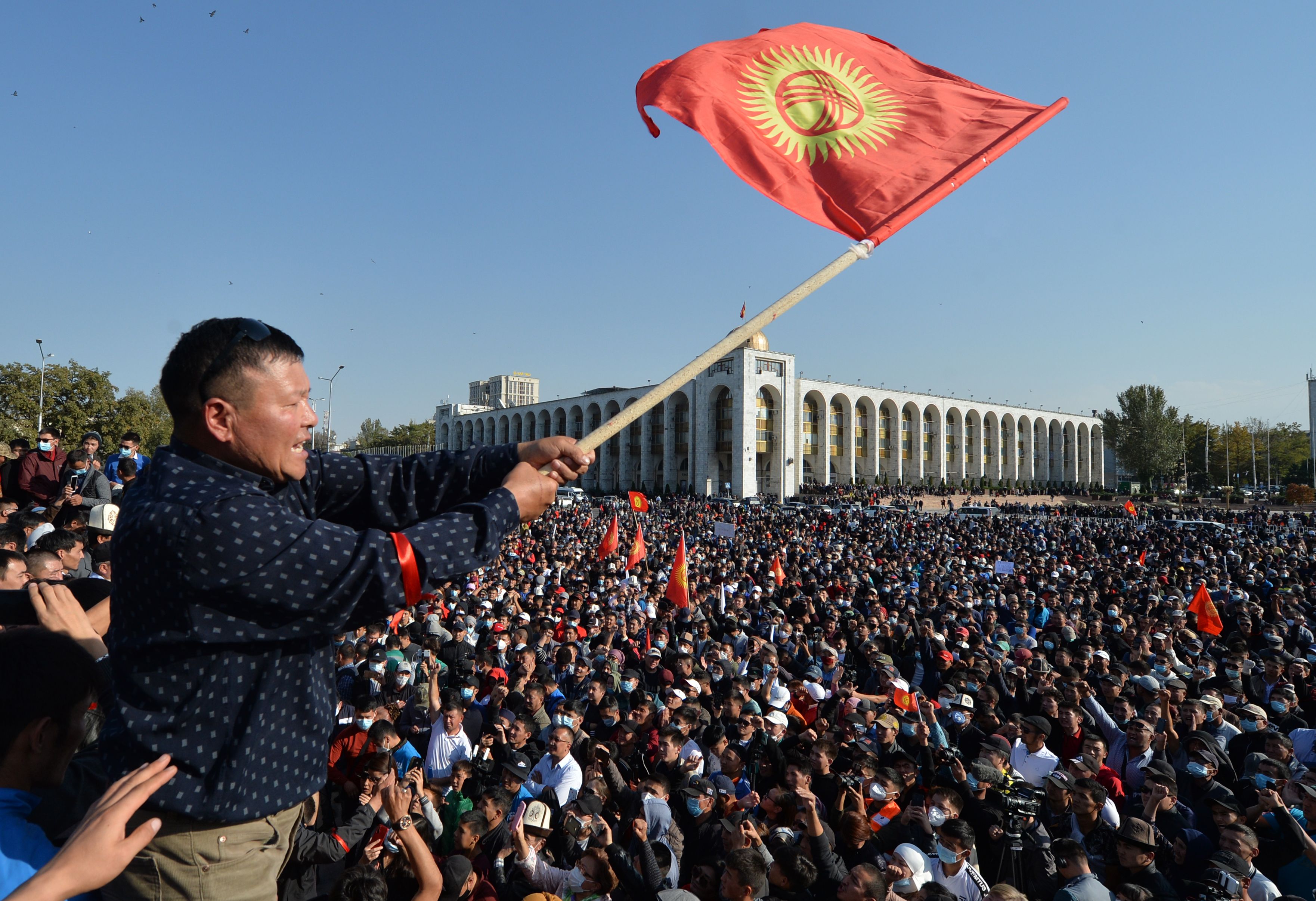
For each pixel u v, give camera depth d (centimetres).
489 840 594
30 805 160
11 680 157
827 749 690
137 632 145
